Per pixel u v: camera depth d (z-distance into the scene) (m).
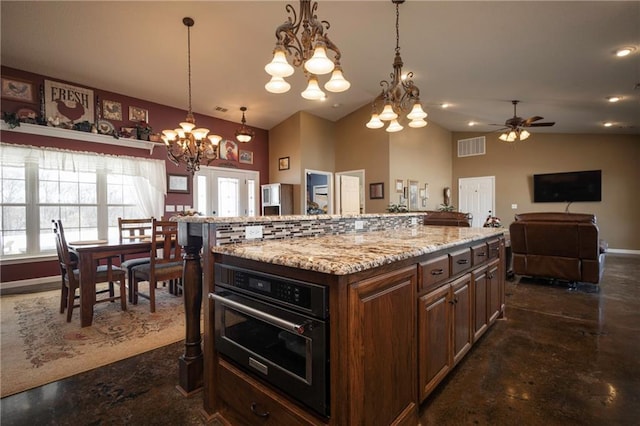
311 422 1.16
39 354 2.26
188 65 4.49
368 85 5.64
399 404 1.35
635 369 1.99
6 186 4.28
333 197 7.36
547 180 7.60
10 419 1.57
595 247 3.76
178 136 4.11
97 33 3.69
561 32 3.06
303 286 1.16
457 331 1.90
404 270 1.39
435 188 8.16
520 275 4.40
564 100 4.91
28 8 3.23
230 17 3.49
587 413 1.58
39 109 4.46
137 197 5.32
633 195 6.77
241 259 1.45
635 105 4.89
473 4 2.85
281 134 7.10
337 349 1.08
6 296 3.79
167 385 1.88
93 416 1.59
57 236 3.15
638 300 3.46
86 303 2.79
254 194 7.14
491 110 6.15
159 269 3.25
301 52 2.21
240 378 1.46
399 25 3.38
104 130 4.95
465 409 1.62
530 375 1.94
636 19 2.74
